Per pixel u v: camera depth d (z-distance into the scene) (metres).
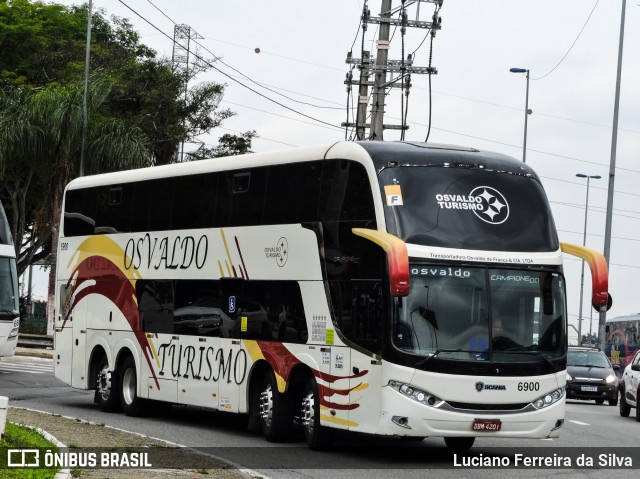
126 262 26.23
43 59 63.91
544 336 18.92
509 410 18.52
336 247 19.72
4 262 37.38
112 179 27.20
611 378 41.03
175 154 67.62
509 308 18.80
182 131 66.12
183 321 24.00
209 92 68.38
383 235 18.36
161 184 25.23
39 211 58.78
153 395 24.91
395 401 18.19
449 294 18.55
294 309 20.67
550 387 18.81
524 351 18.70
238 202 22.56
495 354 18.53
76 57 65.81
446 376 18.25
